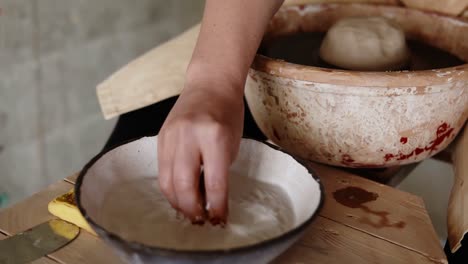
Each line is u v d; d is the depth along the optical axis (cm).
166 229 62
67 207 69
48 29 164
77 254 65
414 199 77
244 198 69
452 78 72
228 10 73
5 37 154
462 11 99
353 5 100
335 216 72
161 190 65
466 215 71
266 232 62
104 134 196
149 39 197
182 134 61
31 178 179
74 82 178
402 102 73
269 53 93
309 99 76
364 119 75
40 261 63
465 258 77
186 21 209
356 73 71
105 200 65
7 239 66
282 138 83
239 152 74
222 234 61
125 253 53
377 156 79
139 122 110
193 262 50
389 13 100
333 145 79
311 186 65
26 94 167
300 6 100
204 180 62
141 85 105
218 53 71
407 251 66
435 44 97
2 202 172
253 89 82
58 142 182
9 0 151
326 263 64
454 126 81
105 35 181
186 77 72
